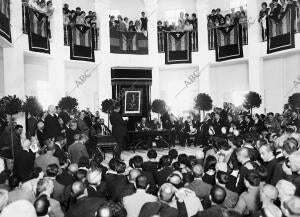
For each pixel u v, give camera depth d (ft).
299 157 15.56
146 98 69.87
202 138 56.70
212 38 70.33
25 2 52.08
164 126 60.23
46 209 11.46
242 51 66.03
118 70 66.90
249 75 65.46
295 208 9.17
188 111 73.10
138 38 71.41
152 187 17.69
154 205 12.26
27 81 57.36
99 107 67.41
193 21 71.67
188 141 60.49
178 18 77.20
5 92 49.29
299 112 49.90
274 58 63.67
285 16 58.34
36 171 18.58
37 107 43.62
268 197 12.02
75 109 53.62
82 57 64.69
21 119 47.91
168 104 75.66
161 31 72.33
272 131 36.73
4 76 49.55
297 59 59.21
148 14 72.49
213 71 73.36
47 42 57.26
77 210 12.78
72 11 64.08
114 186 16.89
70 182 18.12
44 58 60.34
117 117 38.58
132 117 67.36
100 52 68.18
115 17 75.97
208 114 57.41
